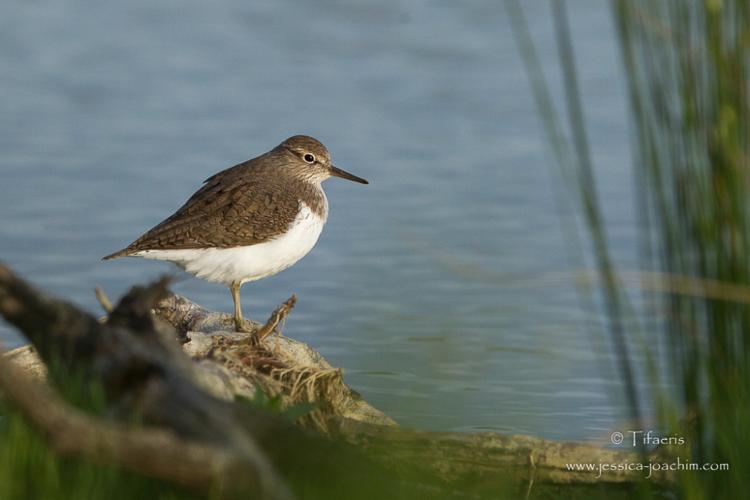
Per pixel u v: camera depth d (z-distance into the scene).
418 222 18.92
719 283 7.35
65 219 18.94
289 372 11.23
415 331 14.33
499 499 9.10
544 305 15.88
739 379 7.50
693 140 7.32
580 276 8.62
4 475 7.56
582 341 14.43
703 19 7.20
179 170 21.47
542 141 23.80
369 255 17.80
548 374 13.25
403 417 11.15
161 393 7.76
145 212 19.33
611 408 12.28
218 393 9.46
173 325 13.31
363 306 15.44
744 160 7.19
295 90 26.98
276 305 15.95
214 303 16.08
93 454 6.88
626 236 18.50
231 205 13.77
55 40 29.95
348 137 23.95
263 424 8.33
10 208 19.34
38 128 23.78
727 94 7.15
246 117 24.86
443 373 12.90
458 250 17.44
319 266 17.42
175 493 7.91
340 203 20.36
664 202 7.45
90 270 16.91
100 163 21.81
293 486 8.22
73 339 8.30
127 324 8.84
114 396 7.99
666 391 10.22
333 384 11.34
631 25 7.40
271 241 13.77
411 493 8.66
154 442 6.91
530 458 10.18
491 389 12.66
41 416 6.79
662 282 7.46
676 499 9.24
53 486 7.57
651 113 7.44
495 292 16.12
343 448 8.63
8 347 13.84
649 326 14.02
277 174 14.64
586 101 25.86
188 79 27.62
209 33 31.38
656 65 7.40
